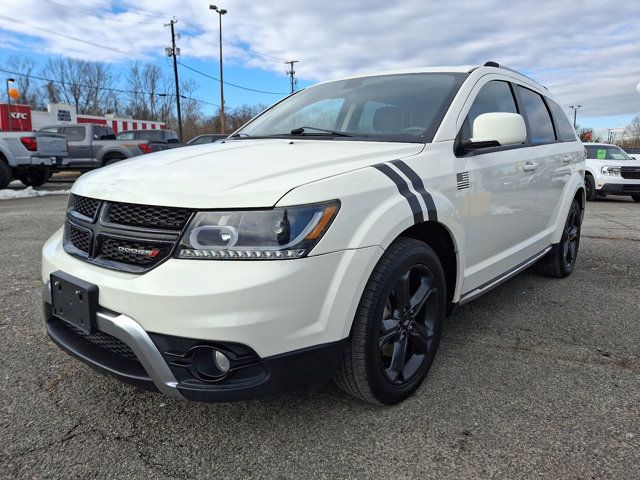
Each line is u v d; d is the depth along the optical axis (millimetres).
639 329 3447
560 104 4766
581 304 3986
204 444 2131
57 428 2232
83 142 15516
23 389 2559
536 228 3900
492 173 3031
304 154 2438
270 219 1885
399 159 2455
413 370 2496
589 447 2111
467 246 2857
